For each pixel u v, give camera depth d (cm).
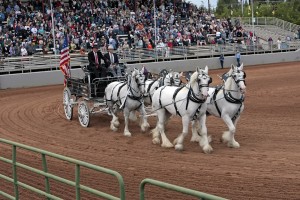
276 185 970
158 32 4703
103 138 1565
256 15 8481
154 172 1123
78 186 662
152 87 1678
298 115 1811
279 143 1360
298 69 4091
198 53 4603
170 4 5459
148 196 937
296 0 9175
